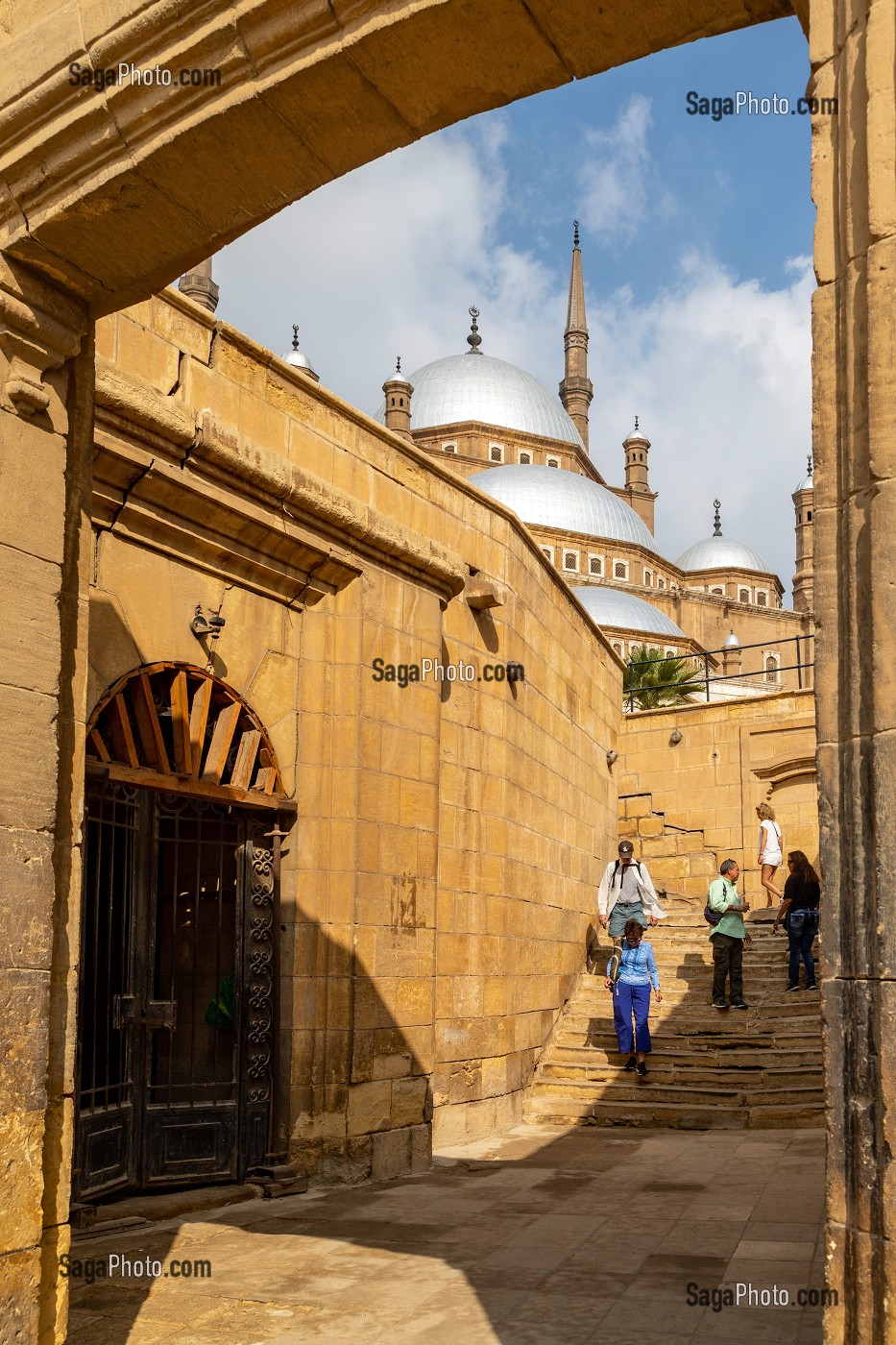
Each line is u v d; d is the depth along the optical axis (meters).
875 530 2.89
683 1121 11.23
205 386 7.92
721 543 83.00
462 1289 5.78
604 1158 9.57
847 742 2.96
